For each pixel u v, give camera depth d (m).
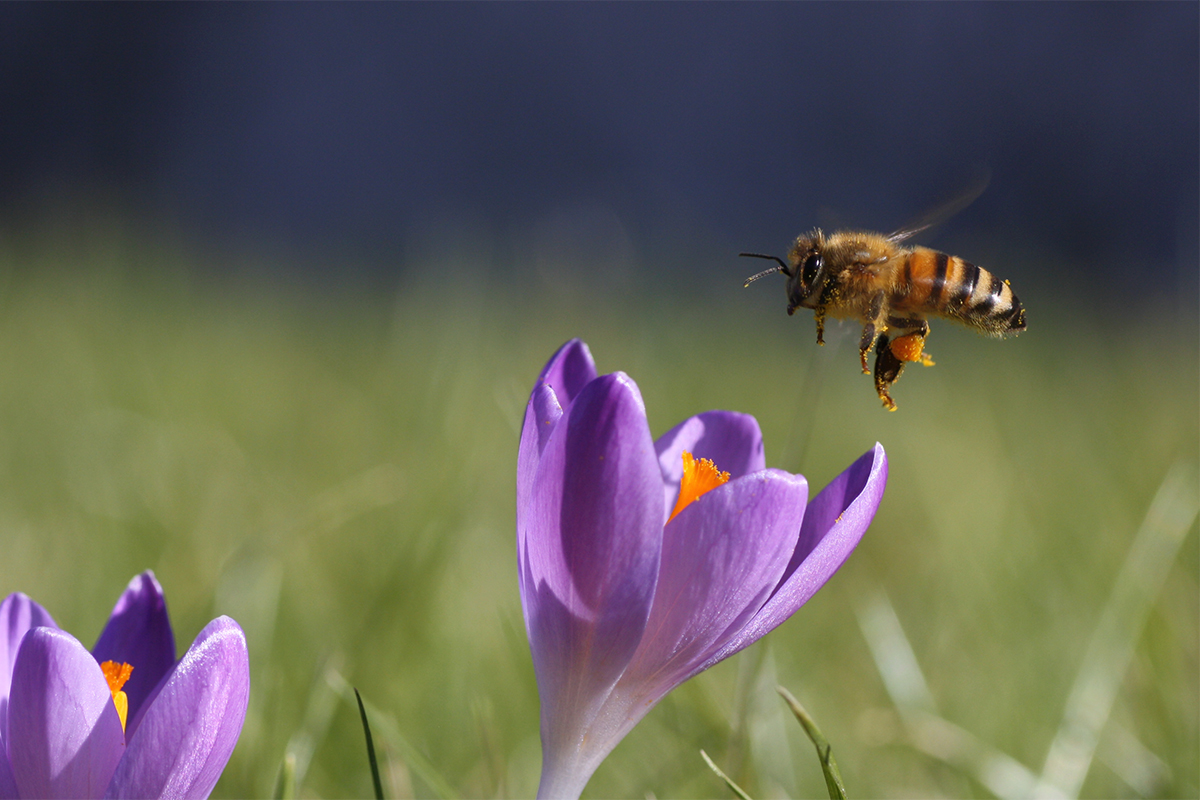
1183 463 0.29
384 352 0.41
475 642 0.28
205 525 0.30
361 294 0.60
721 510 0.25
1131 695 0.28
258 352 0.43
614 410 0.24
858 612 0.29
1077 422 0.34
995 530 0.31
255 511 0.31
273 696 0.27
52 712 0.23
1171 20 1.27
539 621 0.25
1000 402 0.37
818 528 0.25
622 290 0.49
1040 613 0.30
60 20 1.27
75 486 0.31
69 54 1.27
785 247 1.03
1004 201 1.22
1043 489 0.32
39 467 0.31
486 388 0.33
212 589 0.28
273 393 0.36
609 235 0.50
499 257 0.51
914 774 0.28
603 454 0.24
